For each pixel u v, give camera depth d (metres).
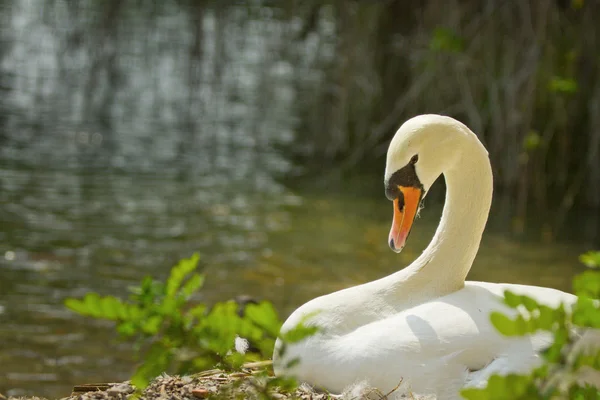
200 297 10.60
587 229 15.05
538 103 16.58
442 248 5.62
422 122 5.55
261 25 23.34
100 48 22.14
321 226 14.01
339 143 18.97
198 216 14.09
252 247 12.70
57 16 23.91
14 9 24.73
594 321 3.51
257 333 3.74
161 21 24.27
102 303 3.56
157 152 17.98
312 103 20.33
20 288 10.57
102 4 22.64
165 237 12.88
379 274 11.84
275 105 21.92
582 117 17.09
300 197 15.80
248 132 20.08
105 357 9.04
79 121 19.56
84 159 16.88
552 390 3.58
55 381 8.44
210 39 23.41
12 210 13.48
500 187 16.77
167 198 14.97
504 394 3.41
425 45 17.89
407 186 5.58
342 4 19.19
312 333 3.79
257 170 17.45
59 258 11.66
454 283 5.60
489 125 17.38
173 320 3.67
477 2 17.62
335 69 19.56
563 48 16.38
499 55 17.08
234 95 22.14
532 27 16.56
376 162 18.62
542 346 4.96
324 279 11.54
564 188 17.08
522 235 14.42
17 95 20.92
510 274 12.19
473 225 5.62
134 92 22.00
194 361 3.74
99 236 12.68
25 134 18.16
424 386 5.03
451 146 5.56
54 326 9.66
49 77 22.27
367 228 14.04
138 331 3.66
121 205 14.30
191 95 21.62
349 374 5.17
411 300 5.57
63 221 13.18
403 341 5.11
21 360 8.82
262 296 10.77
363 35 18.95
